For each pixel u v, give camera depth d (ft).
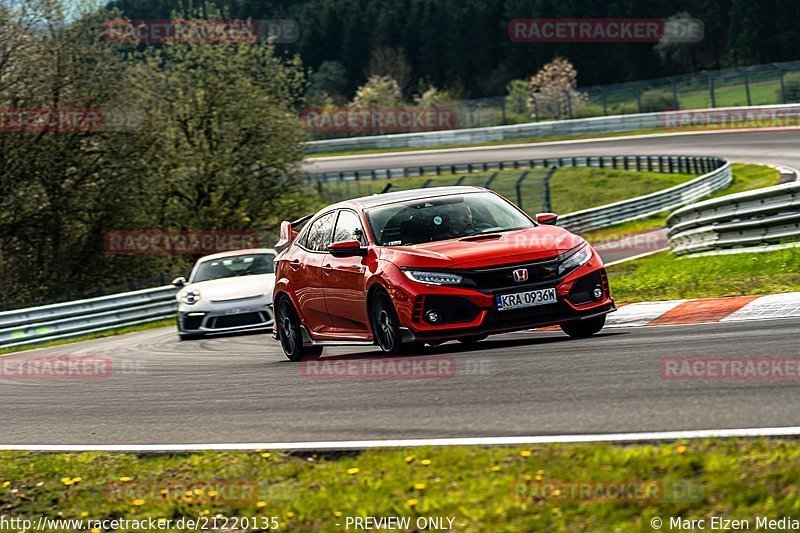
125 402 96.27
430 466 55.52
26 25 348.38
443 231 98.94
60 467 69.46
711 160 470.39
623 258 280.72
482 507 48.44
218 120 407.85
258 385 94.68
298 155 418.10
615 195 515.50
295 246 118.42
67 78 354.54
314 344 111.04
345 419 71.00
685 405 61.05
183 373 117.29
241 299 179.11
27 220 362.74
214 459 65.05
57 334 253.24
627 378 71.36
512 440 57.77
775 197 164.45
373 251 98.22
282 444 65.82
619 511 45.37
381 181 645.51
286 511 53.47
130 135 365.61
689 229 208.74
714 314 103.24
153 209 404.77
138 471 65.57
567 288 91.76
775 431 52.06
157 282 345.51
